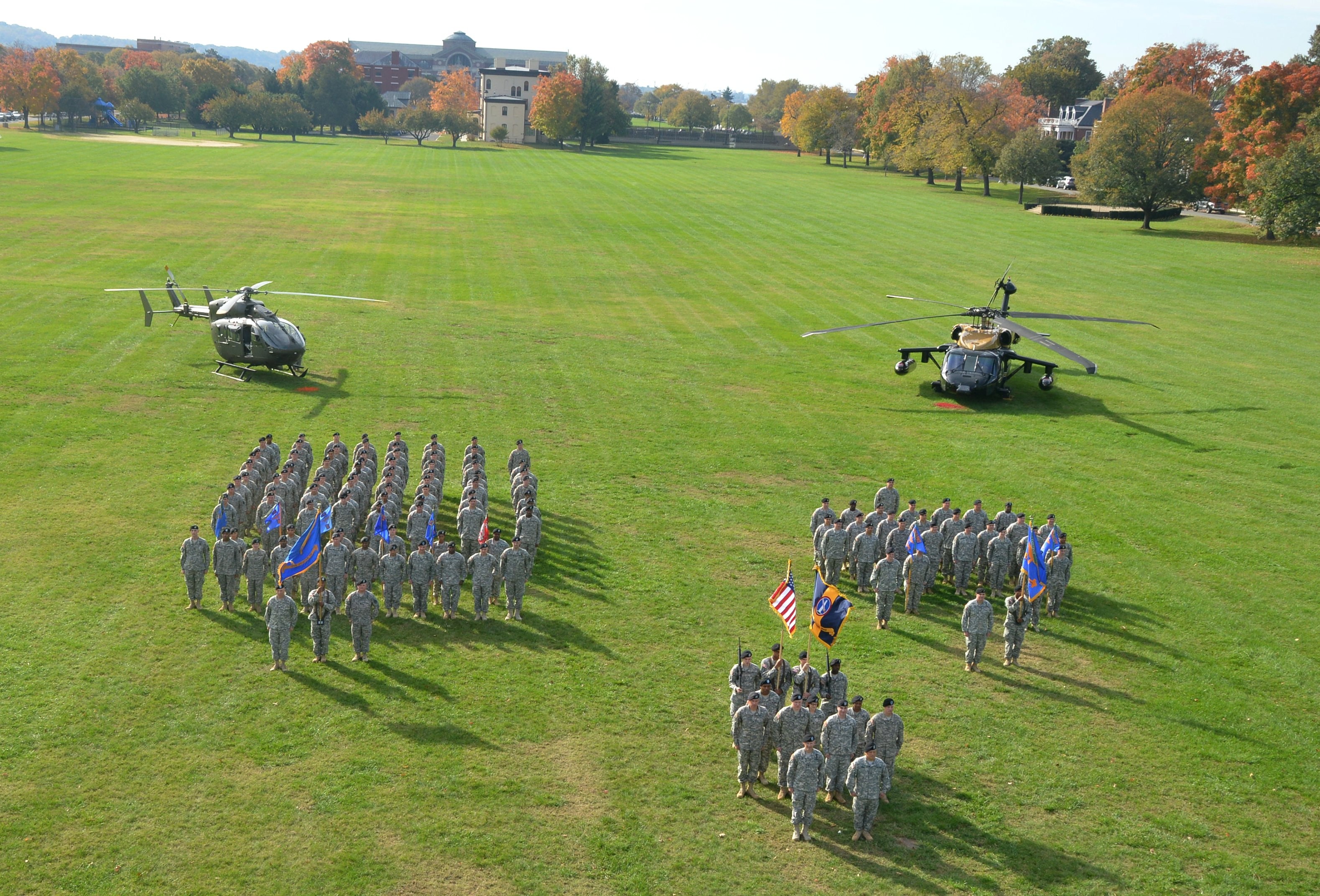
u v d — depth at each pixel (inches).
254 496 1045.8
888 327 2130.9
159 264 2516.0
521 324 2079.2
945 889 561.6
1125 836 611.8
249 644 810.8
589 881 556.7
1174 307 2342.5
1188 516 1163.9
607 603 909.8
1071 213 4057.6
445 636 843.4
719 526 1101.7
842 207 4153.5
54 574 915.4
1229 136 3629.4
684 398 1600.6
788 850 591.5
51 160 4958.2
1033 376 1791.3
